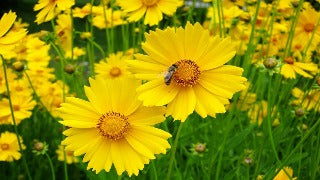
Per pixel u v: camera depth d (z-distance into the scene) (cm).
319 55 43
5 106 41
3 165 49
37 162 50
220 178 37
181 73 22
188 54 22
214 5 36
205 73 22
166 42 22
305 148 40
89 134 22
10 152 41
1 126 51
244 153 37
